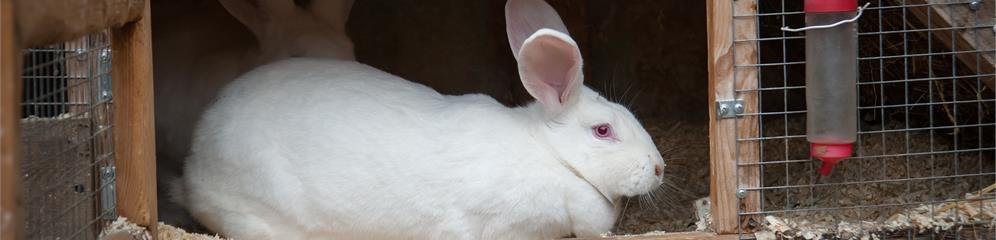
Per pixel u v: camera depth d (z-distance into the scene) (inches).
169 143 203.2
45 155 146.5
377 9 270.4
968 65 168.2
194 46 209.3
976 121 200.4
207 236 163.2
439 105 165.3
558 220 157.8
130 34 143.6
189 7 224.4
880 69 185.9
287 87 170.9
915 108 210.1
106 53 146.9
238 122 167.9
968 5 162.7
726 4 156.8
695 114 253.0
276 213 162.7
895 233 165.0
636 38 260.5
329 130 160.9
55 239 142.5
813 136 154.6
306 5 222.8
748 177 161.0
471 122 159.0
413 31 271.3
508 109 165.8
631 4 259.9
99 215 146.8
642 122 248.5
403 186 155.9
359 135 159.5
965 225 166.6
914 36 181.6
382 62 270.5
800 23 210.7
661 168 161.8
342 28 216.2
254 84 174.1
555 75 156.9
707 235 161.2
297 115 164.6
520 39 169.8
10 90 84.4
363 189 157.2
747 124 159.8
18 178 86.0
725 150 160.1
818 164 203.0
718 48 157.6
